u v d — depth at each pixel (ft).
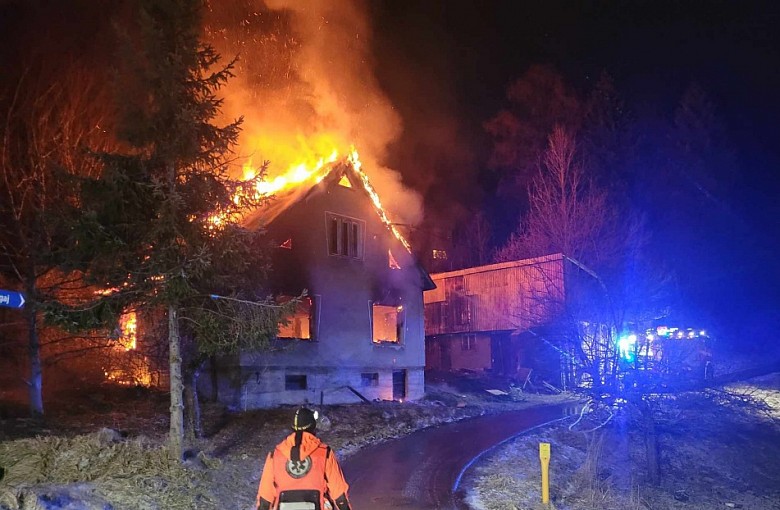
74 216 34.78
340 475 17.62
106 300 34.12
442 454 49.73
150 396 55.83
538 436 58.65
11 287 46.34
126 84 34.06
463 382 95.35
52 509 25.32
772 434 70.85
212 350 37.37
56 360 46.44
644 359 46.73
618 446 60.64
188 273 33.55
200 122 34.68
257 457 43.06
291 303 37.86
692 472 56.49
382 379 75.56
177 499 30.73
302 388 66.80
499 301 106.63
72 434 39.37
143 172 33.83
